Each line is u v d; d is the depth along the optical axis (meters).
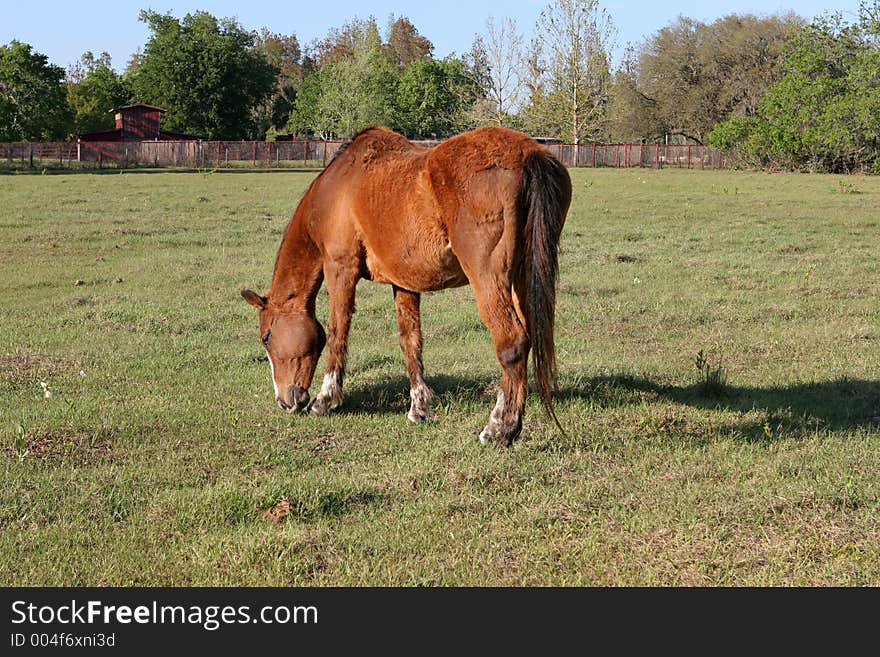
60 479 4.91
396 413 6.39
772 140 49.50
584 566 3.95
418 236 5.43
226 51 73.38
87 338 8.64
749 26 69.94
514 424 5.29
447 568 3.94
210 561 3.98
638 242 16.03
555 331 9.16
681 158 57.84
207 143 56.44
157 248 15.10
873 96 42.53
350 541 4.18
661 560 3.97
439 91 78.31
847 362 7.78
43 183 33.41
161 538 4.22
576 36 60.94
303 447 5.62
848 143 44.62
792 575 3.85
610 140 77.69
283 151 58.06
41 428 5.72
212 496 4.62
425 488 4.85
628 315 9.82
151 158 54.59
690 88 72.56
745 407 6.43
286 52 119.44
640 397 6.68
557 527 4.31
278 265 6.48
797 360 7.98
